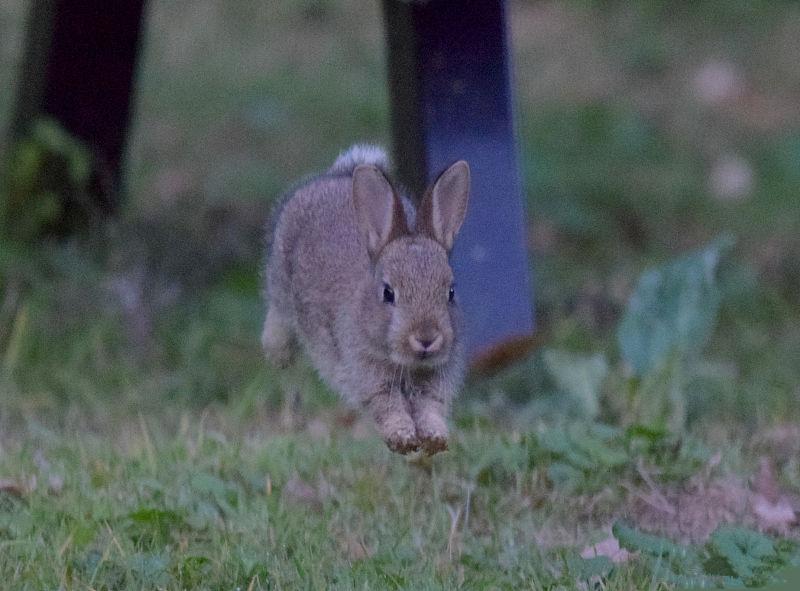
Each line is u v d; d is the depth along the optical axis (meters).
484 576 8.05
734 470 9.62
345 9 21.56
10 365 11.49
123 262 13.30
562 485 9.25
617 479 9.38
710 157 18.69
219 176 16.44
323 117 18.39
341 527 8.70
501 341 10.99
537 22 22.25
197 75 19.05
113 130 14.07
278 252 9.43
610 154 18.55
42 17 13.77
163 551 8.17
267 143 17.62
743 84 20.59
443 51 10.85
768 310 14.12
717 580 7.97
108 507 8.57
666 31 22.14
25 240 13.77
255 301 13.28
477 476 9.36
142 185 16.00
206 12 20.83
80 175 13.64
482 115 10.95
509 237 11.01
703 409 11.23
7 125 15.75
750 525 8.92
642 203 17.02
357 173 8.35
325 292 8.76
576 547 8.50
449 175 8.48
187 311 13.03
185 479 9.01
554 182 17.02
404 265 8.12
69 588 7.68
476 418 10.30
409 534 8.58
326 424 10.55
